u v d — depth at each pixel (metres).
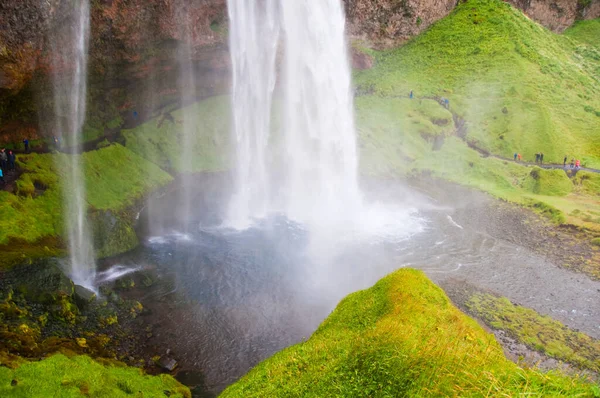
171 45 50.47
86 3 39.81
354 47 81.00
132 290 31.23
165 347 25.70
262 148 58.03
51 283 26.84
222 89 62.12
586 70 84.31
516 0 97.19
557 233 43.09
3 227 31.00
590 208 47.03
